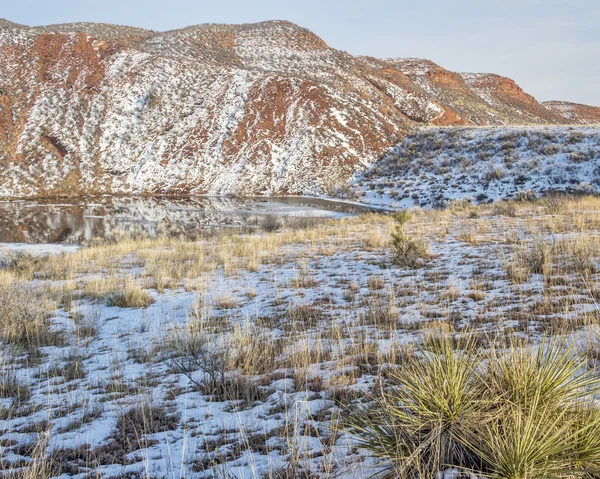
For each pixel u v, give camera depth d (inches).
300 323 311.3
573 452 101.2
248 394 195.8
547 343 203.3
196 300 393.4
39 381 246.1
